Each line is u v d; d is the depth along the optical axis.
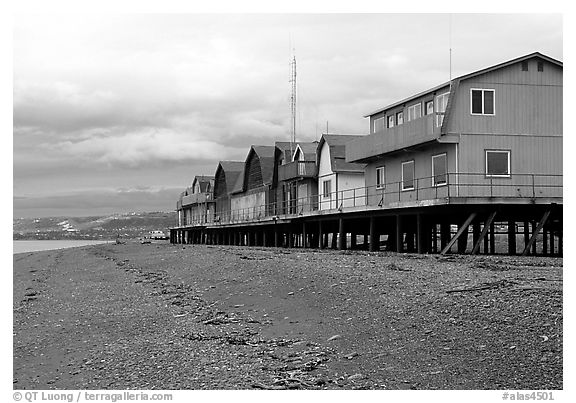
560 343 11.99
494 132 31.48
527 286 16.66
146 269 33.62
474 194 30.92
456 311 14.77
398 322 14.68
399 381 11.14
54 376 13.51
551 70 32.28
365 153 39.28
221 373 12.36
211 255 37.78
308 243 53.72
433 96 34.53
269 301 19.14
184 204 101.38
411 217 34.78
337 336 14.27
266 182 64.50
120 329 17.62
